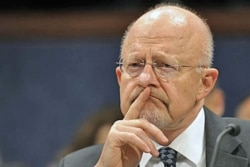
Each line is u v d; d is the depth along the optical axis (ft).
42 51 50.47
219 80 47.39
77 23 50.67
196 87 23.39
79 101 49.24
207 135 24.47
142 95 22.75
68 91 49.55
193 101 23.41
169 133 24.14
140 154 23.41
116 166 23.21
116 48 49.90
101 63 49.57
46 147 49.42
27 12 51.57
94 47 49.90
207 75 23.81
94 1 51.24
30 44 50.88
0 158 49.57
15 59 50.62
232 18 48.85
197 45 23.25
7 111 50.06
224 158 24.00
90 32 50.60
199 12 49.01
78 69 49.75
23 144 49.62
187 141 24.27
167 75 22.80
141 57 22.88
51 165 48.03
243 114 39.06
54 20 51.06
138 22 23.32
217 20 49.06
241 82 47.06
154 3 48.96
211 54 23.85
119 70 23.98
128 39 23.32
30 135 49.62
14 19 51.31
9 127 49.90
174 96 22.79
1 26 51.29
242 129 24.90
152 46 22.81
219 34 48.83
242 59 47.47
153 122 22.94
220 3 49.37
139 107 22.84
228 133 22.13
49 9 51.57
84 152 26.53
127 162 23.35
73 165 26.17
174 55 22.80
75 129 48.98
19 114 49.93
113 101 48.96
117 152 23.11
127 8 50.55
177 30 23.02
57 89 49.78
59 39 50.65
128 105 23.18
